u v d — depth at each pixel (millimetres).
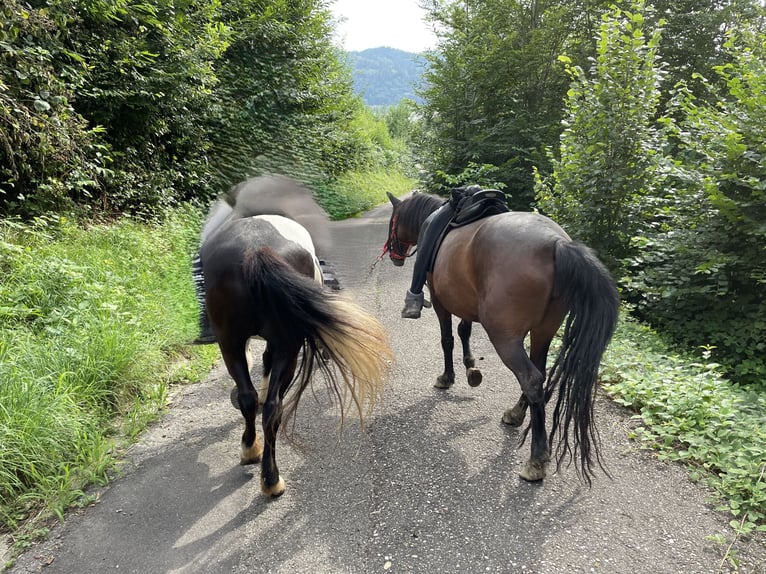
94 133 6793
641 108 5875
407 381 4219
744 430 3031
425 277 3723
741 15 11141
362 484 2805
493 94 13156
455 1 13539
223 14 11227
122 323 4129
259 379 4199
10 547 2311
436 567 2189
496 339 2752
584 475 2594
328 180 15477
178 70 7918
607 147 6020
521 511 2551
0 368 2988
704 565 2158
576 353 2469
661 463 2924
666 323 5453
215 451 3152
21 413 2762
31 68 5266
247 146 11016
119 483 2814
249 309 2508
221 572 2176
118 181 7094
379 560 2238
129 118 7637
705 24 11273
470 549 2293
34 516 2512
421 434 3348
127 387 3705
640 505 2568
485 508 2580
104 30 7145
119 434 3303
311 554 2279
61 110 5645
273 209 3592
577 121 6246
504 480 2822
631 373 3934
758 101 4773
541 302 2633
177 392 3949
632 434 3207
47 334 3742
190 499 2680
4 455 2594
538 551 2268
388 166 30938
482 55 12609
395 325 5652
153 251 6086
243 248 2566
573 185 6270
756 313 4918
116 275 5078
